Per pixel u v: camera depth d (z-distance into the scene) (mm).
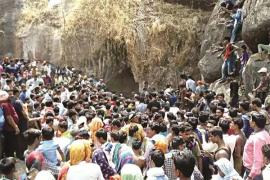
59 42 37094
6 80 19406
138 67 32312
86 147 7039
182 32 31984
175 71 31828
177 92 21672
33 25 38562
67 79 30312
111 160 8250
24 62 32469
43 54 37688
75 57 35500
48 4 39250
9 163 6062
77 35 35250
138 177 7195
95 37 34375
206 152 8328
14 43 38969
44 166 7703
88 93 17859
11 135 11695
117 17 33344
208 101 15281
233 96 18688
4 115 11352
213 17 28141
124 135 8414
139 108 14469
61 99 18016
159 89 31812
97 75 34656
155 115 10078
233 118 9094
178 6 33594
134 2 33688
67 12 38062
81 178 6801
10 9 39844
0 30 39031
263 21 21453
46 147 7977
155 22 32031
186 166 5570
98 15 34219
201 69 26953
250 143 7551
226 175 6691
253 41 22406
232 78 23344
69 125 10914
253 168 7266
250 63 20641
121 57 33875
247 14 24359
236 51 23609
